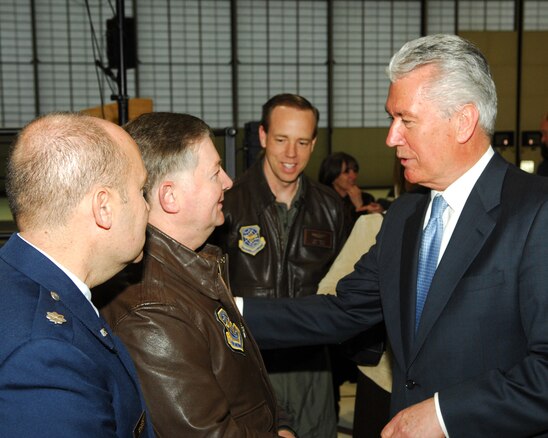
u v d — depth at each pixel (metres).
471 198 1.31
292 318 1.64
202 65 15.43
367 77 16.19
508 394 1.18
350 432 3.13
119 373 0.95
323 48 15.88
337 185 4.58
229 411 1.21
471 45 1.29
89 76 14.90
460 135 1.28
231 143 2.96
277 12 15.57
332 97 16.06
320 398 2.23
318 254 2.26
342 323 1.63
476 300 1.26
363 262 1.62
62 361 0.82
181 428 1.15
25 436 0.78
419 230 1.44
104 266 0.97
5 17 14.50
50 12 14.62
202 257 1.27
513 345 1.25
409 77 1.27
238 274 2.19
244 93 15.68
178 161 1.29
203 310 1.24
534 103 16.00
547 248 1.20
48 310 0.86
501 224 1.27
